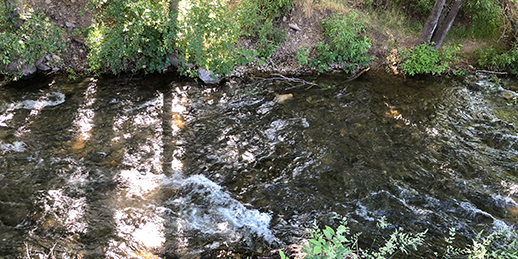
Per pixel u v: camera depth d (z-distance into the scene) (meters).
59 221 4.00
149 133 5.62
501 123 6.83
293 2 8.78
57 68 6.99
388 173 5.21
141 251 3.74
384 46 9.01
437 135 6.28
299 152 5.51
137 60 7.29
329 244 2.53
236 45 7.95
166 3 6.50
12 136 5.24
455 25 10.02
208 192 4.60
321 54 8.41
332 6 9.21
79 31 7.01
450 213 4.55
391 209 4.54
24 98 6.16
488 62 9.31
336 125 6.29
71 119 5.75
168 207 4.32
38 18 6.40
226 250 3.83
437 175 5.25
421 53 8.33
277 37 8.24
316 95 7.23
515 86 8.59
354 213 4.44
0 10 6.23
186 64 7.00
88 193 4.40
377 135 6.12
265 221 4.25
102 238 3.84
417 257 3.85
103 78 7.00
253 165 5.16
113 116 5.95
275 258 3.76
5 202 4.18
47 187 4.43
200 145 5.48
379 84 7.98
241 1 8.25
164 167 4.96
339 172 5.15
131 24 6.22
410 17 9.97
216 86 7.19
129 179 4.68
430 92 7.87
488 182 5.17
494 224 4.39
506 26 9.47
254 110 6.52
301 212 4.42
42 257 3.58
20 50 6.23
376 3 9.96
